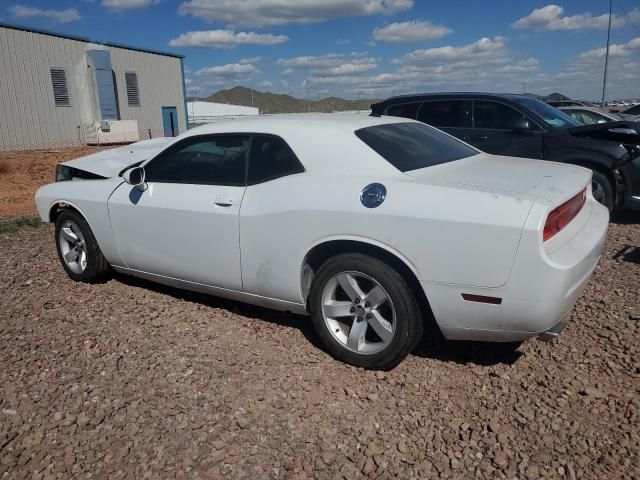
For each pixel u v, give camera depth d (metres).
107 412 3.24
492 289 3.15
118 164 5.69
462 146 4.60
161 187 4.48
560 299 3.11
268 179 3.95
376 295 3.55
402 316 3.45
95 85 30.67
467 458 2.84
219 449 2.92
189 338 4.14
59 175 5.88
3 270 5.91
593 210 3.95
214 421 3.14
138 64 33.81
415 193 3.36
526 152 7.80
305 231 3.68
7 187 16.19
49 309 4.75
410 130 4.38
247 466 2.80
